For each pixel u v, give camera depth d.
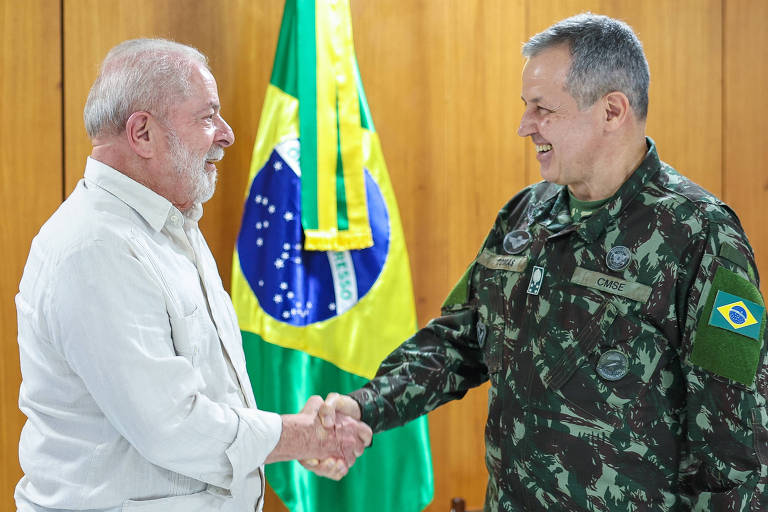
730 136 3.02
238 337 1.67
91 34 2.56
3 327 2.56
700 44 2.98
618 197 1.47
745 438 1.30
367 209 2.55
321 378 2.52
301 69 2.51
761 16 3.02
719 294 1.34
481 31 2.82
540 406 1.47
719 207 1.40
